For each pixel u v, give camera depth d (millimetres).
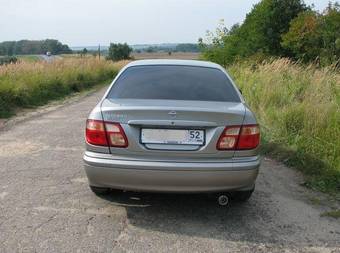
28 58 26484
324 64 14852
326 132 6895
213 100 4410
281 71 12992
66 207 4484
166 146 3947
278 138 7281
